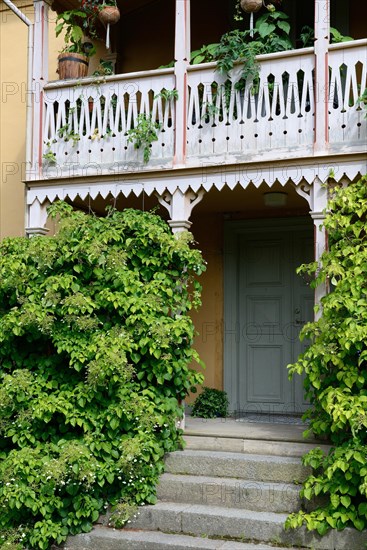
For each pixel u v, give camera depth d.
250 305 8.57
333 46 6.32
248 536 5.24
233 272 8.59
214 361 8.55
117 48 9.05
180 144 6.79
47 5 7.62
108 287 6.27
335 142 6.26
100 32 9.05
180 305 6.42
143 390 6.06
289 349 8.34
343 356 5.41
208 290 8.66
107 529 5.59
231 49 6.66
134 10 9.04
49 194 7.30
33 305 6.04
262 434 6.32
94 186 7.11
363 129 6.18
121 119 7.14
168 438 6.11
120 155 7.09
